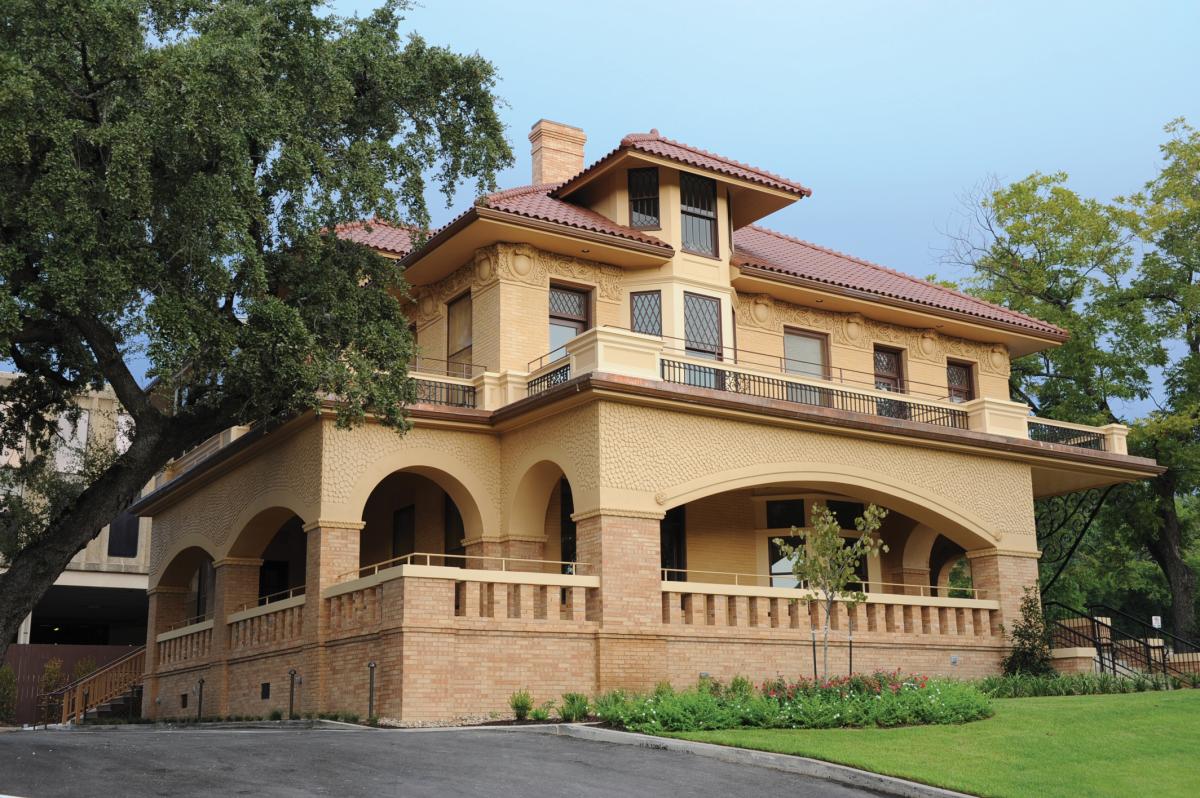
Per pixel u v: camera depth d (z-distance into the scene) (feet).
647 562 63.46
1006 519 80.94
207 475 82.23
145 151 49.73
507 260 75.20
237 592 77.61
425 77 63.10
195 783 35.70
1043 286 115.65
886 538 90.17
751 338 84.38
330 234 61.67
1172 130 113.09
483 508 70.64
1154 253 112.88
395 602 57.11
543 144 97.96
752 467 69.21
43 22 49.37
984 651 76.89
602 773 39.60
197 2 56.24
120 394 58.39
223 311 57.26
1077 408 112.57
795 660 67.92
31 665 109.50
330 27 60.90
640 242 77.05
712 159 82.89
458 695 56.65
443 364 80.53
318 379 56.08
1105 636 87.51
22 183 50.67
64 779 35.86
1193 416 106.32
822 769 41.11
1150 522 106.52
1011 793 37.52
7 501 65.82
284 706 66.90
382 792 34.76
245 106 52.39
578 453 65.00
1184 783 40.40
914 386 92.17
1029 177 119.85
